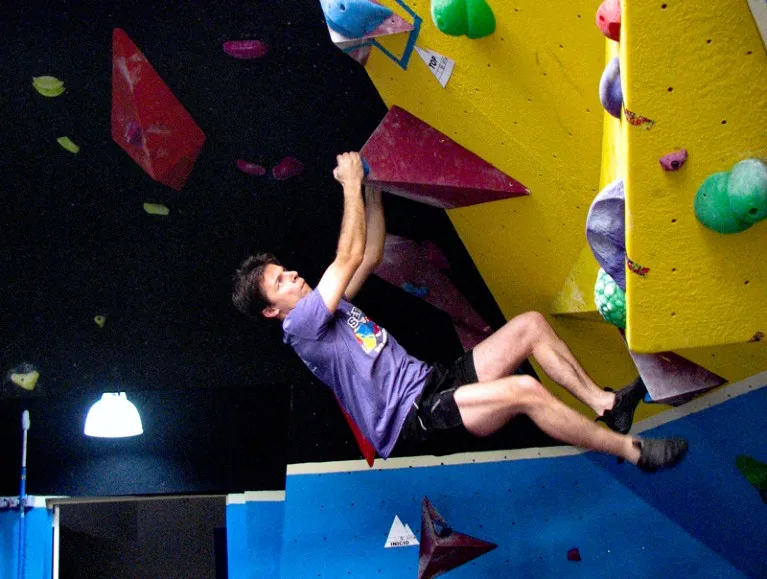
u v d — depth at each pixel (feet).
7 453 14.60
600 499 13.52
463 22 8.36
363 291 12.35
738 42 6.95
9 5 9.43
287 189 11.34
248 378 13.20
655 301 7.61
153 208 11.42
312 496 13.57
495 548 13.46
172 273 12.14
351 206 10.08
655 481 13.30
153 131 10.50
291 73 10.09
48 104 10.31
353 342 10.47
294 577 13.50
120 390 13.14
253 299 10.91
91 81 10.11
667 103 7.09
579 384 10.14
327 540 13.53
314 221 11.73
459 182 9.91
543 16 8.32
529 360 12.90
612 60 7.45
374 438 10.59
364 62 9.38
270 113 10.47
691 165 7.25
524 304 11.94
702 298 7.60
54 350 12.66
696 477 13.05
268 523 14.03
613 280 8.52
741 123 7.14
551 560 13.46
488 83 9.09
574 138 9.24
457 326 12.63
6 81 10.09
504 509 13.52
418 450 13.58
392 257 11.94
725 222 7.16
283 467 14.19
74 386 12.99
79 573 19.71
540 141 9.44
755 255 7.48
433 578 13.51
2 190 11.20
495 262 11.45
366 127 10.68
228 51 9.86
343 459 13.57
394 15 8.66
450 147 9.93
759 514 12.96
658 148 7.21
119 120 10.45
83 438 14.56
